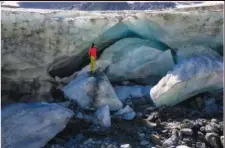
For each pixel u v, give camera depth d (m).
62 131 12.39
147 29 16.72
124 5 107.62
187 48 16.38
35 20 15.25
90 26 15.95
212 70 14.29
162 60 16.48
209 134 11.30
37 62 15.53
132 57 16.39
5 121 12.12
